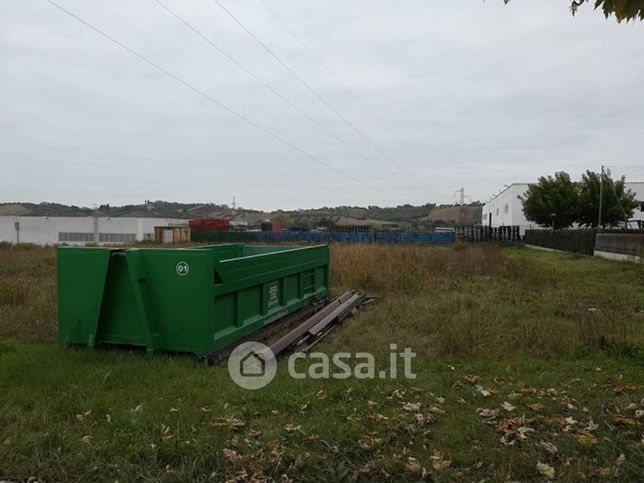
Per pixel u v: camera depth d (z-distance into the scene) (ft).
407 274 44.27
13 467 11.32
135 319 19.89
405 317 28.78
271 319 25.09
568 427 12.94
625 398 15.23
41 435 12.69
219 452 11.73
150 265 19.67
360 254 54.85
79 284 20.24
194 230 196.54
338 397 15.69
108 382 16.58
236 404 14.99
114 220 216.74
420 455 11.64
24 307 29.94
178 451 11.78
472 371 18.80
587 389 16.31
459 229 197.16
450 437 12.58
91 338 20.15
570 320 28.27
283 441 12.34
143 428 13.05
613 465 10.99
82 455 11.62
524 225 204.44
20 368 17.97
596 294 38.52
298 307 29.07
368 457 11.64
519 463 11.07
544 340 22.13
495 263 60.64
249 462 11.34
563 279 50.75
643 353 20.62
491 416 13.88
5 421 13.78
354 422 13.42
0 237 217.97
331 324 26.71
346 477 10.77
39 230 217.97
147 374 17.46
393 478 10.80
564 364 19.58
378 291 41.19
